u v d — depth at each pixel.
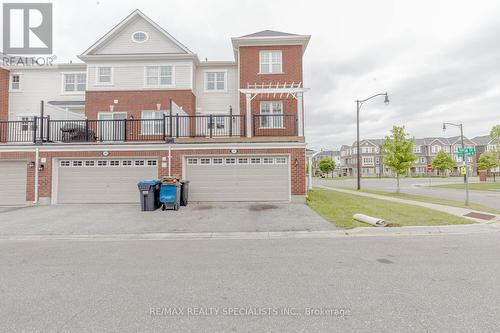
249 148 13.23
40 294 3.99
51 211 11.27
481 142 69.81
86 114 18.44
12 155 13.12
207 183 13.38
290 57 18.75
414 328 3.05
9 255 5.91
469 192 21.52
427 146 74.31
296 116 14.05
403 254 5.73
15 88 20.75
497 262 5.20
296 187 13.23
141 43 19.02
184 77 18.75
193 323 3.21
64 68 20.69
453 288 4.07
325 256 5.64
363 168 78.25
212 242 6.92
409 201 14.13
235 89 20.11
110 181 13.38
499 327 3.06
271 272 4.77
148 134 16.97
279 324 3.17
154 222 9.08
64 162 13.45
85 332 3.04
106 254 5.94
